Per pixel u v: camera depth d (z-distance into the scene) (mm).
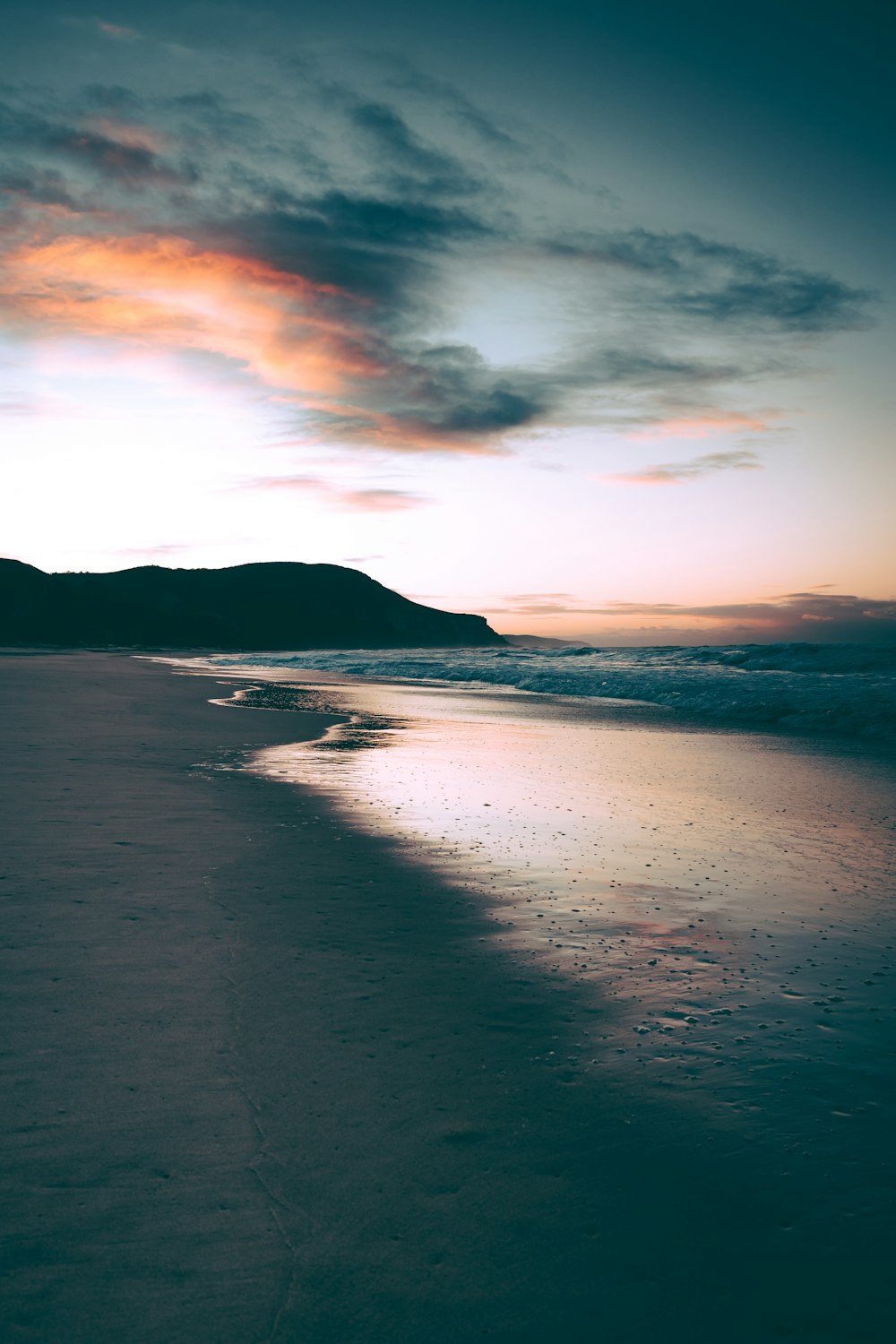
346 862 6191
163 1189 2455
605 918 5262
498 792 9453
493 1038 3574
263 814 7625
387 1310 2100
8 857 5652
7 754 9828
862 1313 2156
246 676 34562
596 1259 2309
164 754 10852
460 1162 2693
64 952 4121
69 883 5188
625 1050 3521
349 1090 3074
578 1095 3141
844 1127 2977
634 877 6195
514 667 40500
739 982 4309
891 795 10031
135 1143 2652
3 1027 3340
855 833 7871
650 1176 2674
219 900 5094
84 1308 2025
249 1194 2467
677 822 8219
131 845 6195
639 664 41500
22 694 18188
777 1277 2270
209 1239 2279
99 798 7730
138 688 22281
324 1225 2371
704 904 5609
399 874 5961
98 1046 3240
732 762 12633
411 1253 2297
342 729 15242
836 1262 2324
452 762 11656
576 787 10031
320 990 3926
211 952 4281
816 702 20516
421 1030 3598
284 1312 2070
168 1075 3066
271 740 13016
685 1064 3420
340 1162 2648
